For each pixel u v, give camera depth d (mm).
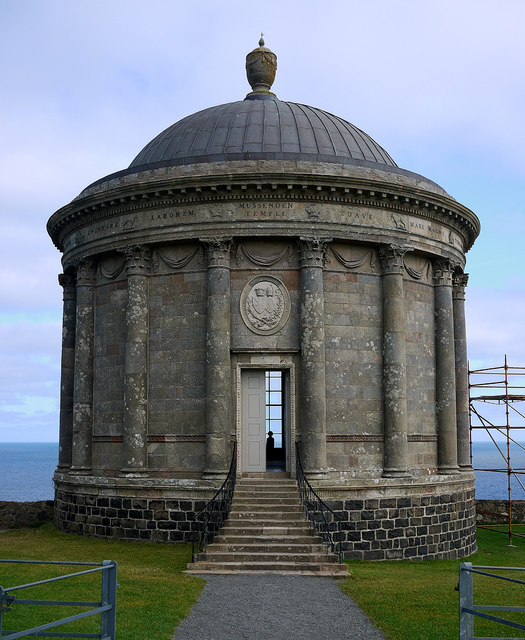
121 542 28609
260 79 38062
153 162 31266
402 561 28172
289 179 28406
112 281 31797
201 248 29625
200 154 32219
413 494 29328
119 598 18281
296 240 29234
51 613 16922
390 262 30125
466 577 12664
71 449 35438
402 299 30250
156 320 30047
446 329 32594
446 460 31750
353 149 33656
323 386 28438
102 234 31312
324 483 27734
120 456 30375
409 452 30453
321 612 17641
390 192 29562
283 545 23266
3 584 19531
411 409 30953
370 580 21719
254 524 24609
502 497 110250
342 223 29203
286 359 29016
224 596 19109
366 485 28172
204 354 29156
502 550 33750
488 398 38000
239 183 28469
